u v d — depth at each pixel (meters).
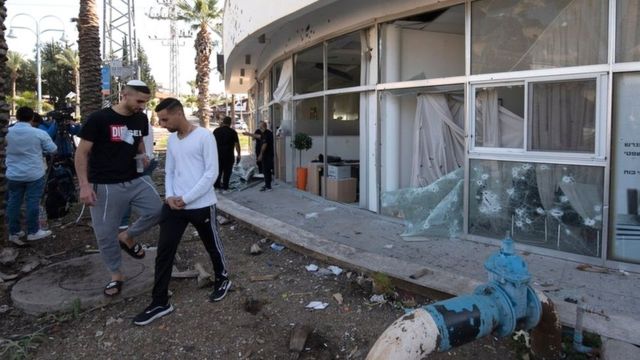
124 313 4.25
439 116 6.95
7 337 3.89
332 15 8.23
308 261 5.47
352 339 3.71
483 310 2.70
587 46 5.00
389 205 6.63
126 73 17.00
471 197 6.08
